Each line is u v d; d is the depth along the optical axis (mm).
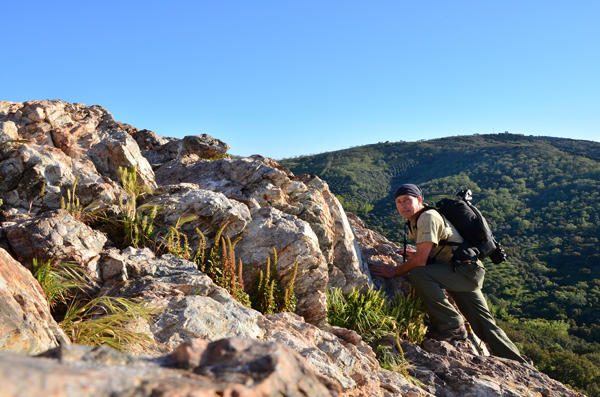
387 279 6656
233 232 4988
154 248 4445
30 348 1968
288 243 5035
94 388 737
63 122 6242
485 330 5703
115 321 2699
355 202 144500
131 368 935
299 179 6828
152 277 3682
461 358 4957
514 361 5047
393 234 96688
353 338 4227
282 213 5500
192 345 1082
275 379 938
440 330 5551
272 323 3572
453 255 5562
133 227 4480
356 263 6156
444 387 4098
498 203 138875
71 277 3434
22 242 3543
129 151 5977
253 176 6340
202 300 3184
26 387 624
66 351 925
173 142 8711
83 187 4879
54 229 3660
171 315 2955
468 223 5645
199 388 822
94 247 3803
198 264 4523
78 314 3086
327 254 5875
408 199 5832
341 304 5387
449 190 160500
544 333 63312
